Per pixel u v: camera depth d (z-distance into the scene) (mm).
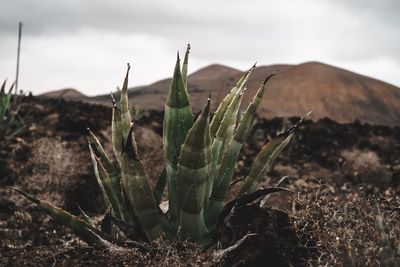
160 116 12766
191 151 2744
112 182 3230
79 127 8711
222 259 2789
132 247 2920
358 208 2928
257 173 3199
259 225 3057
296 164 8547
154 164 7152
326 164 8602
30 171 6297
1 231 4711
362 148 9953
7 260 3141
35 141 7113
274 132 11117
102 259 2906
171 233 3041
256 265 2920
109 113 10891
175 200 3035
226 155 3119
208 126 2721
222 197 3121
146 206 2912
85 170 6520
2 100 7344
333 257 2641
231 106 3150
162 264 2637
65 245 4316
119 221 3023
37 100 12031
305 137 10422
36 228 4996
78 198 6000
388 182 7492
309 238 3053
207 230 3061
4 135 7262
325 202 3188
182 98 2979
